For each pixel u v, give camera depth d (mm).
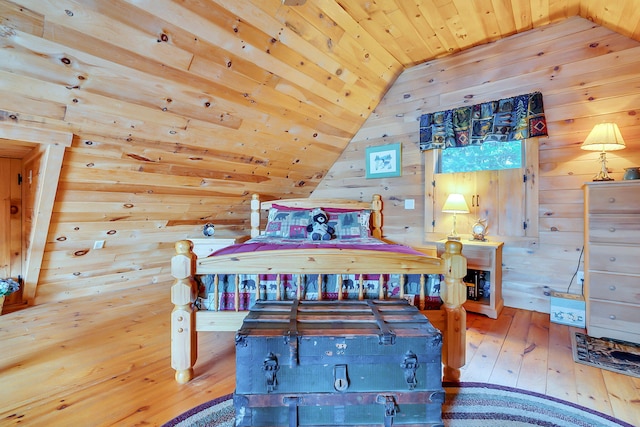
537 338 2291
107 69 1842
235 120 2705
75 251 2971
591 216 2268
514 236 2924
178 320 1724
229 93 2432
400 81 3615
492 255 2721
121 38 1747
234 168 3299
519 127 2828
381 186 3861
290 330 1348
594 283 2275
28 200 2625
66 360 1956
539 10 2496
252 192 3900
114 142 2287
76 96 1881
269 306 1655
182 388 1679
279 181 3963
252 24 2074
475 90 3121
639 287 2107
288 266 1780
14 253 2787
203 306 1825
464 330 1742
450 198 3012
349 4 2291
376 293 1871
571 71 2660
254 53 2254
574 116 2658
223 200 3721
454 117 3197
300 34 2334
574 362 1938
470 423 1409
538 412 1478
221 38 2039
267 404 1303
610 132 2254
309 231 3043
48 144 2018
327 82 2934
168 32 1847
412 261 1772
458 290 1740
